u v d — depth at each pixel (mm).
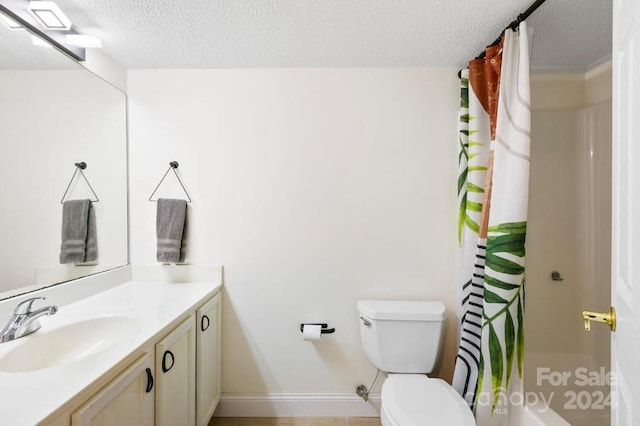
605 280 1683
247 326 1739
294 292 1739
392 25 1329
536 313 1798
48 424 622
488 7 1210
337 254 1736
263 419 1710
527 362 1743
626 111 641
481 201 1507
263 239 1735
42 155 1229
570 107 1811
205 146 1732
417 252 1733
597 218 1717
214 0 1158
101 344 1132
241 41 1452
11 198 1105
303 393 1740
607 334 1627
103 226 1547
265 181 1734
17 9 1104
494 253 1278
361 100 1722
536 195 1798
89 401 735
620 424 657
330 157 1730
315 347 1736
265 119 1727
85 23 1297
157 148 1728
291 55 1588
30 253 1173
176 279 1719
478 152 1507
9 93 1100
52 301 1251
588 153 1761
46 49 1248
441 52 1562
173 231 1671
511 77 1275
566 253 1792
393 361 1535
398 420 1121
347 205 1734
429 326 1527
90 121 1471
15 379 741
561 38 1463
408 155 1727
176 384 1200
